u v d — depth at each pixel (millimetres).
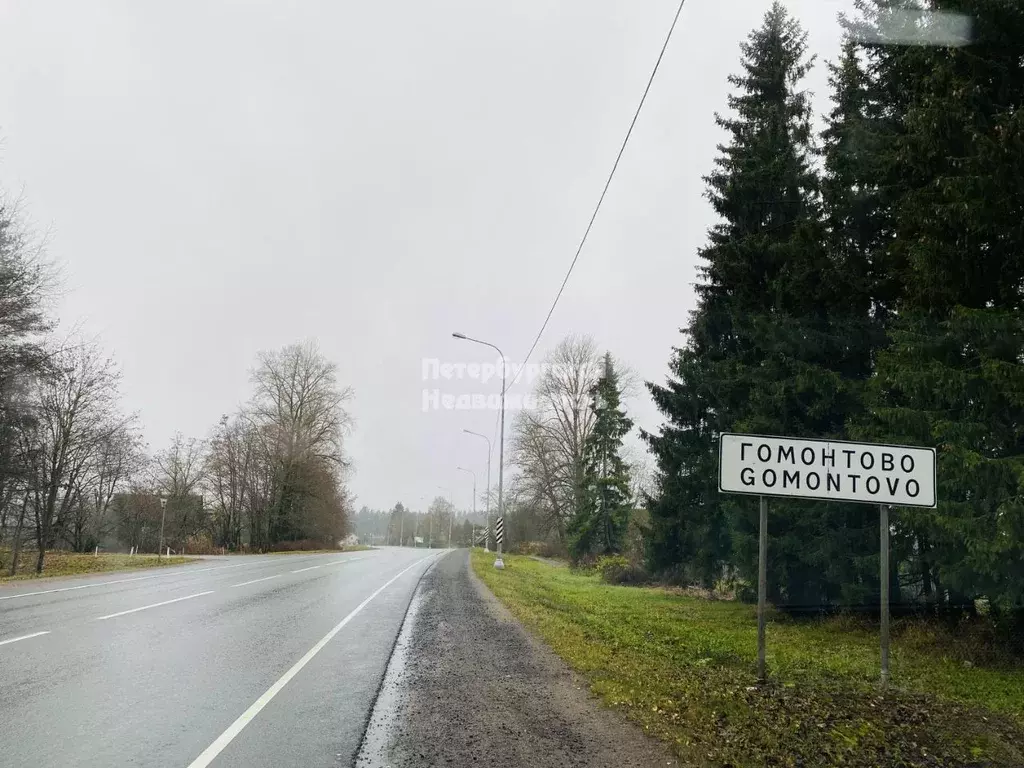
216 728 5598
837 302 14484
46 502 32594
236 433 61750
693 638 11547
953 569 9719
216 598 15516
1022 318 9078
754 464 7570
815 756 4996
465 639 10305
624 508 43625
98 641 9633
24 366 26078
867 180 13016
